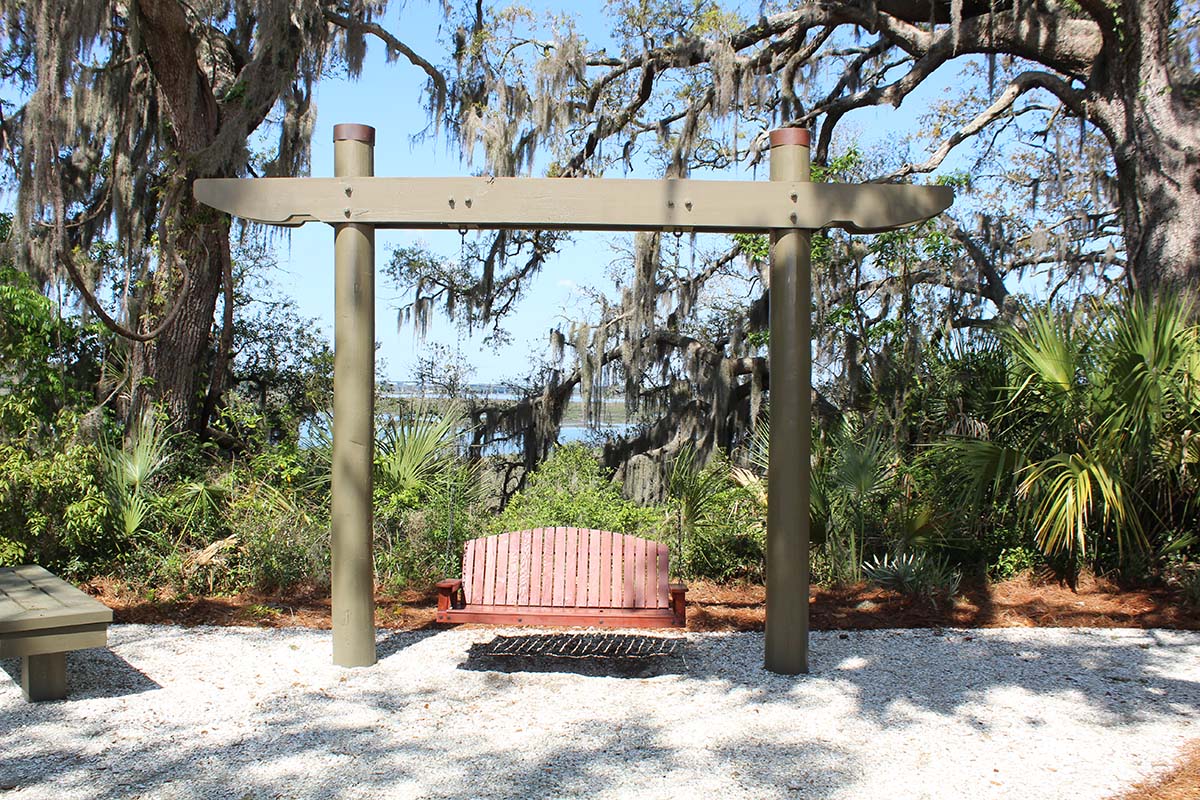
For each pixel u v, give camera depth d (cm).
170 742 462
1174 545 819
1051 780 421
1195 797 400
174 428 1095
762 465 938
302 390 1484
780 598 595
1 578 591
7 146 1096
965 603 789
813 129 1408
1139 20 1045
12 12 984
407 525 886
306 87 1121
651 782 418
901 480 921
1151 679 580
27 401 875
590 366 1390
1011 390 864
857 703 535
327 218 583
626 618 576
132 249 1106
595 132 1416
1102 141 1636
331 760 441
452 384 1501
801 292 577
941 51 1184
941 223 1269
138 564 819
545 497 973
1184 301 864
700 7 1332
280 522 852
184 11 1087
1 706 514
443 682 576
